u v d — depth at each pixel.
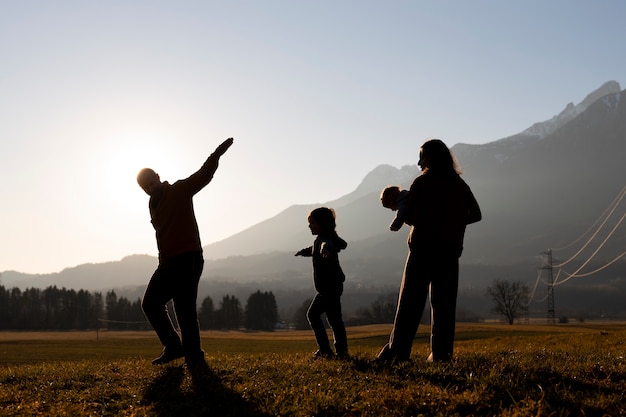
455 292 8.59
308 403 6.43
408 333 8.59
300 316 147.75
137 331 152.50
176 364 9.09
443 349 8.61
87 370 9.12
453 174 8.51
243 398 6.83
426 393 6.38
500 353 10.80
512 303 120.56
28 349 59.22
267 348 50.72
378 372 7.82
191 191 8.73
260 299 164.12
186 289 8.68
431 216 8.38
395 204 8.97
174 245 8.60
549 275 134.38
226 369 8.45
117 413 6.66
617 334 27.19
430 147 8.57
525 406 5.80
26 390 7.69
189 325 8.75
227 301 162.62
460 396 6.23
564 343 19.86
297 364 8.81
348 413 6.19
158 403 6.84
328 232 9.98
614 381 7.18
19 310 161.50
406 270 8.59
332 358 9.34
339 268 10.04
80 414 6.53
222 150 8.80
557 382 6.90
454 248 8.43
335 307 9.96
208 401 6.83
